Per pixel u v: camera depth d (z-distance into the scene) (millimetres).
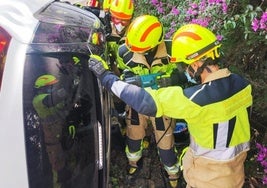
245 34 3186
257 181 3416
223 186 2543
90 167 2316
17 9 2432
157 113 2359
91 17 3057
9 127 2020
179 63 2445
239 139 2486
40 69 2193
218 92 2328
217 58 2387
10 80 2100
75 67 2365
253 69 3564
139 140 3416
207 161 2531
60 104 2225
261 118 3627
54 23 2492
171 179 3441
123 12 3551
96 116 2418
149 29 2904
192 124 2438
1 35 2205
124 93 2385
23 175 2000
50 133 2137
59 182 2133
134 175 3594
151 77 2924
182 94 2320
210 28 3449
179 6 4203
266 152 3207
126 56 3086
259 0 3416
